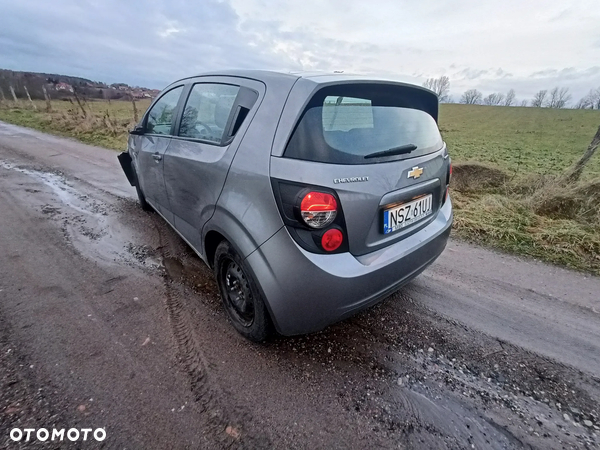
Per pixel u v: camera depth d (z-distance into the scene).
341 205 1.63
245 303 2.04
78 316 2.30
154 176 3.13
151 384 1.77
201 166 2.21
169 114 2.97
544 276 2.99
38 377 1.79
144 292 2.61
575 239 3.59
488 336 2.21
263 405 1.68
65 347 2.01
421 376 1.88
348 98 1.84
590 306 2.55
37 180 5.67
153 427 1.54
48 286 2.64
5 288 2.60
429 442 1.52
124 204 4.62
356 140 1.79
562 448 1.50
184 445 1.47
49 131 12.02
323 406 1.68
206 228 2.25
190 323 2.26
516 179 5.61
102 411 1.61
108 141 9.95
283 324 1.81
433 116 2.48
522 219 4.16
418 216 2.15
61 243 3.39
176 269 2.96
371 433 1.55
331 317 1.79
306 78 1.81
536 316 2.42
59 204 4.55
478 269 3.11
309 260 1.64
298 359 1.98
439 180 2.33
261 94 1.94
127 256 3.18
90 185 5.48
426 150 2.22
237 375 1.85
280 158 1.68
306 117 1.70
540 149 16.02
